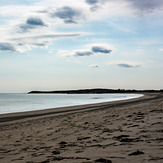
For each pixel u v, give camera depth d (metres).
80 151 5.68
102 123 11.78
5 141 9.05
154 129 8.02
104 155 4.91
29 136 9.98
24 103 52.78
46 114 23.48
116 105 32.03
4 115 23.48
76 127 11.40
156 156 4.41
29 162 5.03
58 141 7.93
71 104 45.88
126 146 5.71
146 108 19.41
